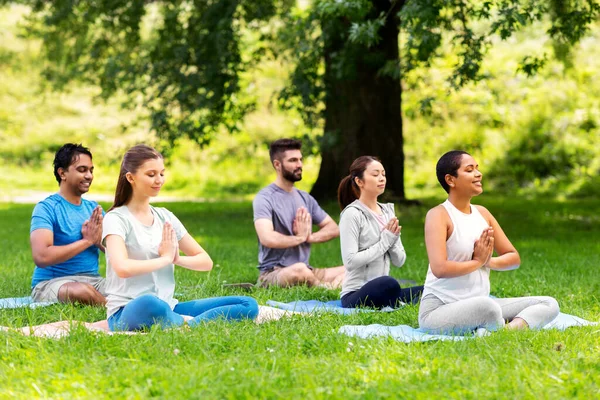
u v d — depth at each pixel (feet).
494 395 17.28
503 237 25.43
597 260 45.75
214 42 75.36
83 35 83.76
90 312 28.43
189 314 25.91
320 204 80.84
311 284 35.09
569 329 24.23
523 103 124.06
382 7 70.49
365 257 30.42
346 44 65.62
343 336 22.74
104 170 128.57
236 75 76.18
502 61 128.77
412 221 70.64
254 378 18.33
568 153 114.73
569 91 121.90
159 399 17.07
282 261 36.09
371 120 77.82
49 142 138.00
